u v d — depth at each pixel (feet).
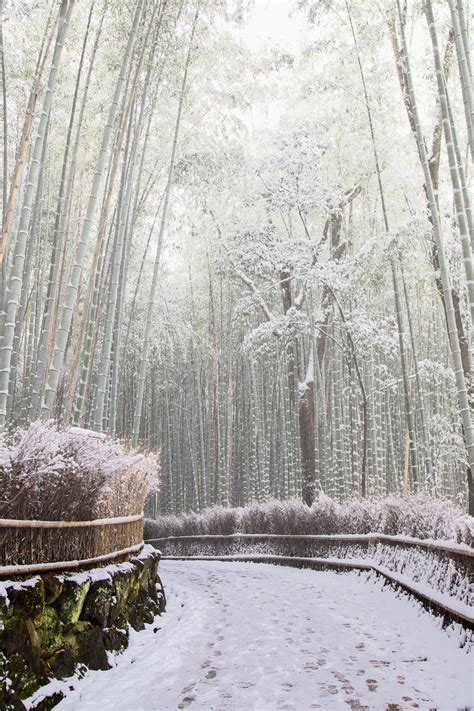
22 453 11.06
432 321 47.91
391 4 33.24
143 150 29.86
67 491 12.66
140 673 12.95
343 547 32.83
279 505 42.27
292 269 48.37
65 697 11.25
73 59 30.40
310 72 49.32
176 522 53.36
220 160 44.50
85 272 39.47
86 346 26.05
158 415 63.05
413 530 22.88
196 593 24.62
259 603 22.06
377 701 10.85
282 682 12.13
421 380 44.93
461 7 20.49
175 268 67.15
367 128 41.78
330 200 45.37
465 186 23.25
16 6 25.49
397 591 22.16
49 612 12.00
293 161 43.88
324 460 49.88
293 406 52.08
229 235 49.19
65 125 31.17
